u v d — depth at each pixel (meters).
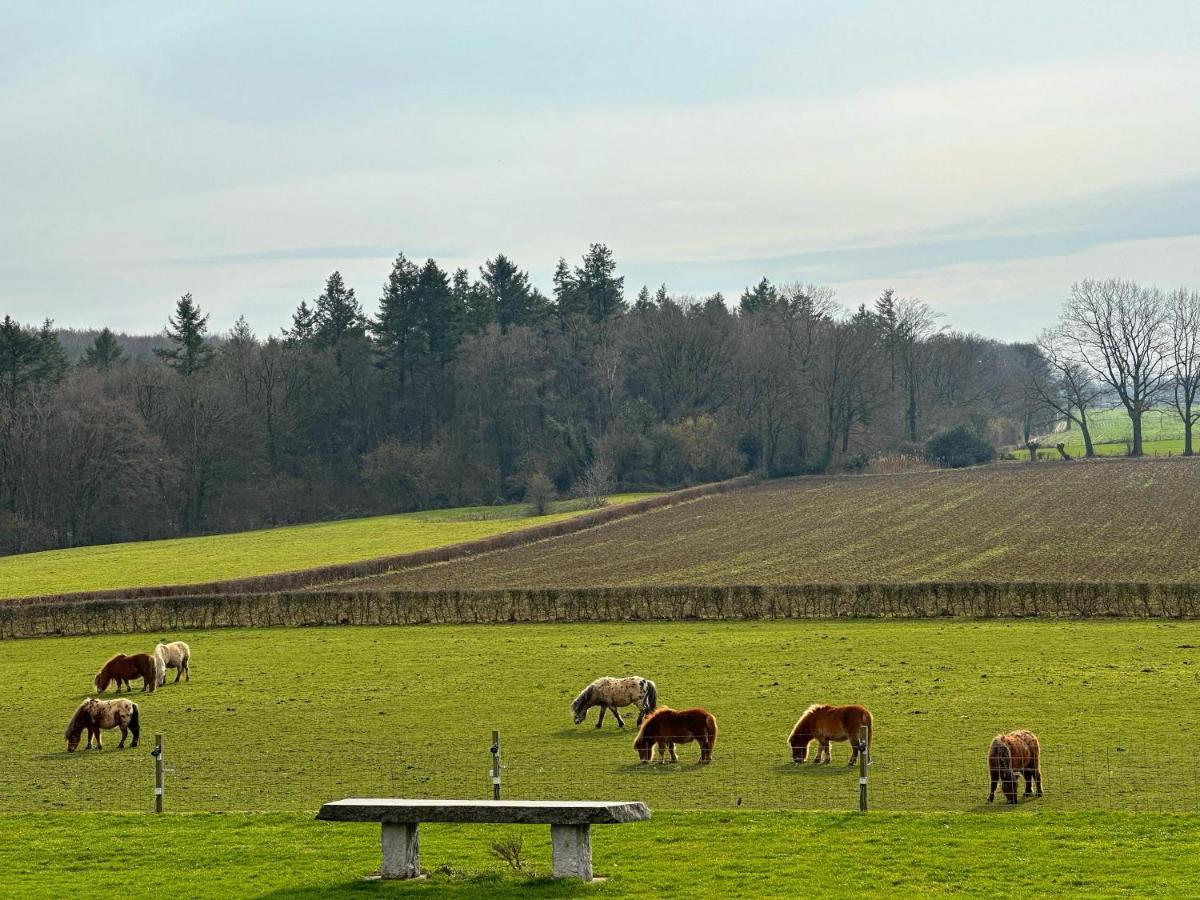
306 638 58.91
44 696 45.03
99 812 24.64
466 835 21.70
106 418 125.25
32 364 135.12
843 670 43.66
